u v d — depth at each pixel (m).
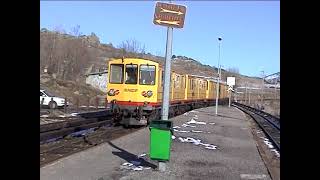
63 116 29.42
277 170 12.67
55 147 15.68
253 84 152.88
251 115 45.69
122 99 23.64
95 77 78.69
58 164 12.05
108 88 24.05
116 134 19.98
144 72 23.56
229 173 11.95
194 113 36.94
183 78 34.91
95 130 21.98
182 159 13.70
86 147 15.68
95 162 12.57
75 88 66.88
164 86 12.39
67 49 81.56
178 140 18.56
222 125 27.91
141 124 23.44
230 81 42.84
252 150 16.98
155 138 11.50
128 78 23.64
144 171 11.55
